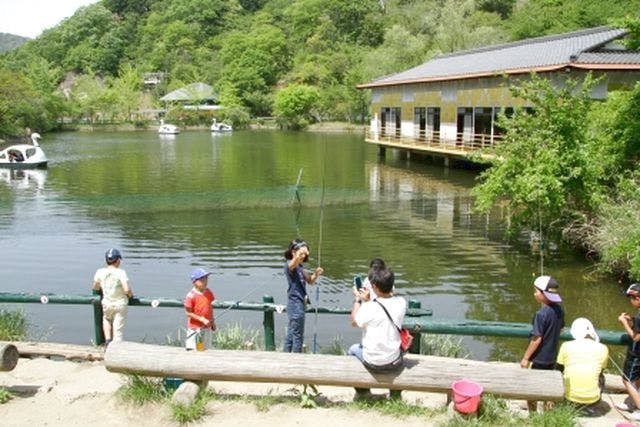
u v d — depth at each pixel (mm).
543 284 6016
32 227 20781
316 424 5641
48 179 33969
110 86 118312
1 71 72125
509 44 38438
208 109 99125
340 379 5680
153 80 125250
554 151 16078
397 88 44188
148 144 61688
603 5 58469
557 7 64500
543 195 15719
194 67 123562
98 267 15750
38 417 5918
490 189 17406
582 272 15156
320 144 60594
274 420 5734
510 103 30297
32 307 12492
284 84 109750
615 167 17344
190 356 5898
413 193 28016
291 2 148625
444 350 8953
